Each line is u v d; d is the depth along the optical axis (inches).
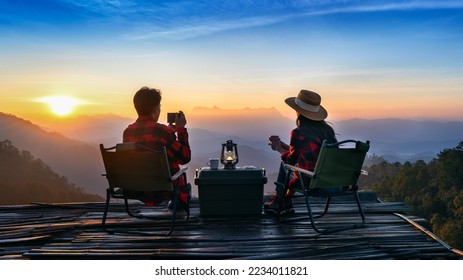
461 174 2883.9
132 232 160.1
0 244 149.1
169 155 159.2
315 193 163.3
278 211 178.1
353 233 160.1
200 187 182.5
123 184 155.4
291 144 165.0
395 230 164.6
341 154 153.9
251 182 181.6
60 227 169.0
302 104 164.7
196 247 144.9
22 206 213.6
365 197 227.8
